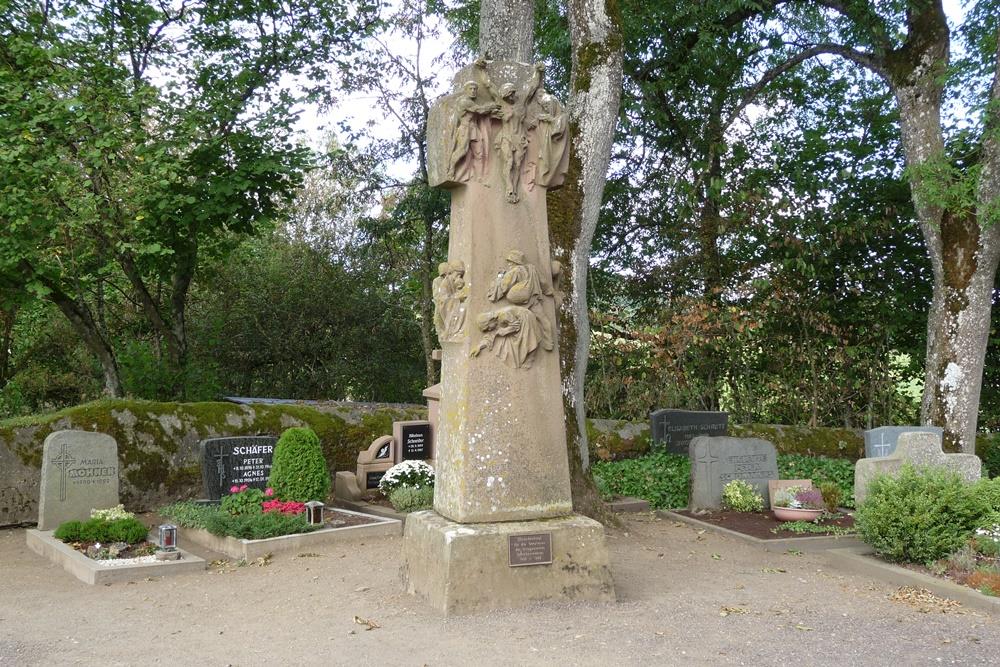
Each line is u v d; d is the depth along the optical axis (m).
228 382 23.48
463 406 6.45
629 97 16.95
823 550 9.72
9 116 13.55
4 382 20.02
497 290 6.55
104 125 13.91
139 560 8.35
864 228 17.72
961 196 13.34
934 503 8.05
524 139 6.79
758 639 5.69
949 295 14.61
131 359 17.31
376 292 25.02
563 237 10.73
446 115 6.61
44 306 18.77
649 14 15.92
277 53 18.27
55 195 13.44
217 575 8.18
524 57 11.09
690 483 12.59
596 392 18.28
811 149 19.23
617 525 10.66
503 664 5.10
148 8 16.59
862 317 18.67
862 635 5.85
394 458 13.62
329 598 6.89
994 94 14.12
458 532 6.14
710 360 18.27
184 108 15.71
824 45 16.84
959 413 14.38
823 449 16.80
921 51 14.90
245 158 16.38
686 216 18.45
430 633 5.68
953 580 7.29
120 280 19.55
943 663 5.26
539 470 6.55
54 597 7.30
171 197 14.76
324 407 14.84
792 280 18.12
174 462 12.84
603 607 6.31
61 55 14.44
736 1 15.10
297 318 23.97
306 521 9.91
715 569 8.38
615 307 19.09
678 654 5.32
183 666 5.16
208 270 20.77
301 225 25.70
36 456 11.68
